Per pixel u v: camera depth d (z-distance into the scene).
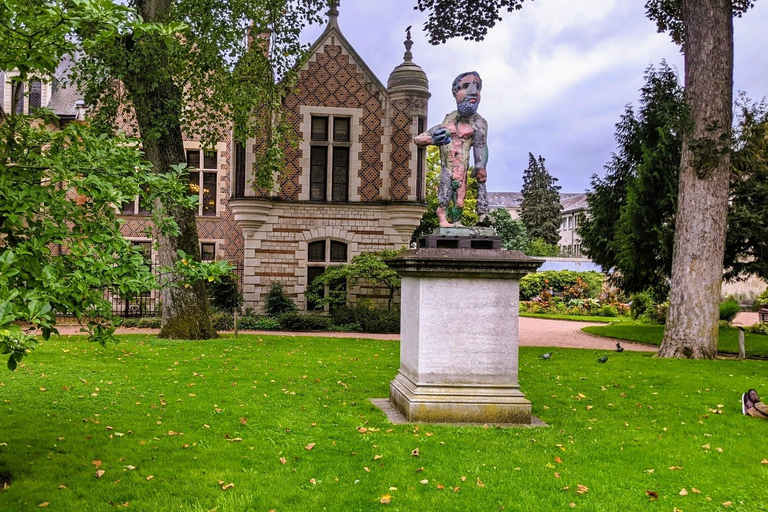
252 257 21.66
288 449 5.82
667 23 18.81
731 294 33.62
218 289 21.08
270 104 15.70
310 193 22.28
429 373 6.87
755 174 19.72
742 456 5.93
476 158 7.48
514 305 6.95
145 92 13.49
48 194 4.66
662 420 7.36
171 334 14.92
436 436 6.25
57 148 4.95
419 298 6.88
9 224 4.62
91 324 4.94
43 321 3.84
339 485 4.92
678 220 14.20
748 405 7.73
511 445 6.03
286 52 15.02
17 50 4.45
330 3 15.23
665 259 19.86
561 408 7.89
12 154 4.87
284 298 21.48
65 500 4.50
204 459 5.49
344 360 11.91
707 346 13.73
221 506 4.45
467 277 6.88
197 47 14.24
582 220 24.06
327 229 22.12
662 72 20.83
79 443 5.90
